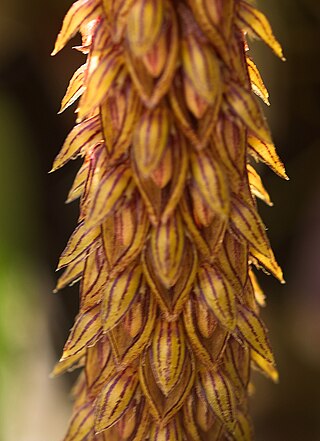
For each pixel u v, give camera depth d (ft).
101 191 0.46
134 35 0.43
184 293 0.46
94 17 0.45
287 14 1.10
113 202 0.45
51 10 1.10
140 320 0.47
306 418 1.30
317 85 1.17
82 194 0.48
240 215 0.46
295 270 1.33
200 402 0.49
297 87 1.17
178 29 0.44
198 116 0.44
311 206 1.29
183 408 0.49
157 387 0.48
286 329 1.35
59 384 1.20
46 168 1.15
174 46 0.43
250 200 0.47
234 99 0.45
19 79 1.13
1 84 1.13
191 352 0.47
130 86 0.45
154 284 0.46
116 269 0.46
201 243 0.46
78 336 0.48
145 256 0.46
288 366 1.34
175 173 0.45
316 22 1.11
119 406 0.48
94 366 0.49
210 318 0.47
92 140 0.47
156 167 0.44
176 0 0.44
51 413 1.18
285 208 1.30
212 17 0.43
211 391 0.48
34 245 1.09
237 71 0.45
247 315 0.48
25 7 1.09
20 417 1.01
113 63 0.45
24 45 1.12
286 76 1.13
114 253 0.46
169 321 0.47
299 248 1.31
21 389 0.98
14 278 1.01
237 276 0.47
